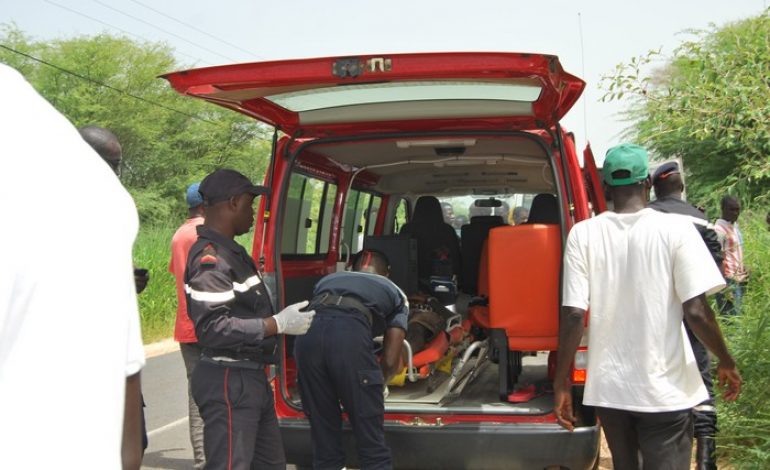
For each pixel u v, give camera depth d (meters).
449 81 4.17
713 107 5.39
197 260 3.79
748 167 5.42
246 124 36.53
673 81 6.00
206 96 4.36
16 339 1.10
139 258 14.12
